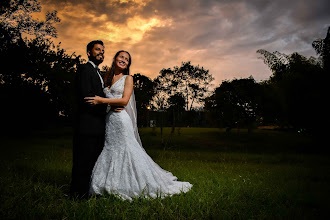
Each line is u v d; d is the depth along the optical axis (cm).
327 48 1228
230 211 257
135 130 360
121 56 346
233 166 657
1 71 2589
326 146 1366
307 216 252
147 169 319
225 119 2547
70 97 2844
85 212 240
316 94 1239
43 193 301
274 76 1489
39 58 2784
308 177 507
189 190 336
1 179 355
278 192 345
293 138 2117
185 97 1880
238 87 2255
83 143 306
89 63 327
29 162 588
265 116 1730
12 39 2633
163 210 250
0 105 2572
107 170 310
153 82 1628
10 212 233
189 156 997
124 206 266
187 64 1812
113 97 329
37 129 2911
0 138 2009
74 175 304
